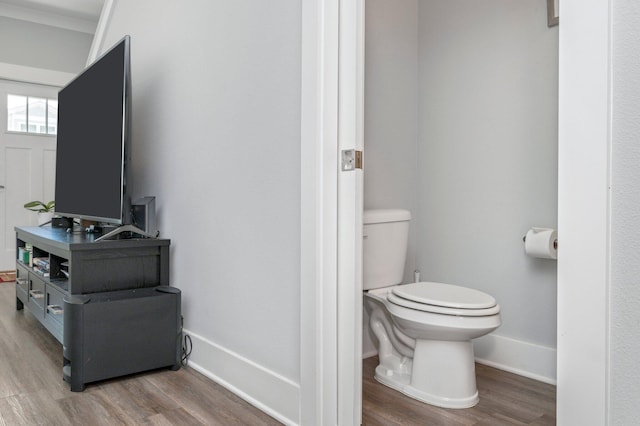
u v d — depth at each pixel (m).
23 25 4.21
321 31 1.42
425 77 2.48
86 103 2.60
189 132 2.13
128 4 2.80
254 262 1.71
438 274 2.43
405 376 1.94
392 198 2.39
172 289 2.08
